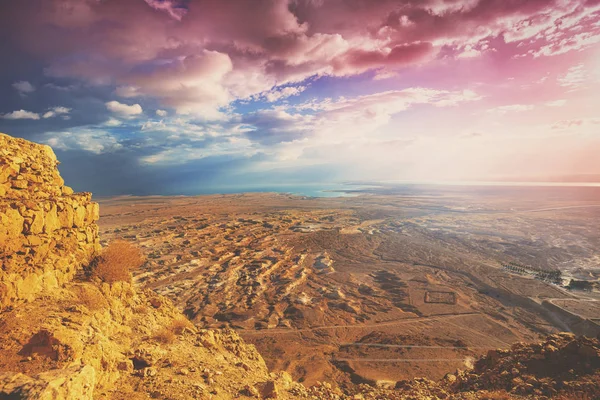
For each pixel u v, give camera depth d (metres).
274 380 12.55
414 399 12.94
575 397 9.84
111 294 11.84
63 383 5.50
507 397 10.54
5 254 8.51
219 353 13.26
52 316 8.39
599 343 11.70
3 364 6.53
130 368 9.26
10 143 10.98
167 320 13.93
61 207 10.70
